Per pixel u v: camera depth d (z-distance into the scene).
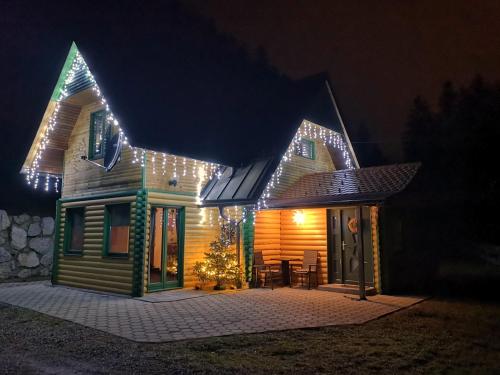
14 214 15.72
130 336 6.59
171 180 11.55
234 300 10.04
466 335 6.84
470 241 22.05
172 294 10.79
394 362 5.45
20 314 8.58
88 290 12.00
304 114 13.91
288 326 7.25
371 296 10.84
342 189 12.23
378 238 11.47
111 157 11.68
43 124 13.23
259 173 11.93
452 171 27.62
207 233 12.49
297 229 13.41
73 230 13.56
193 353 5.73
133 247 10.81
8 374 4.94
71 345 6.18
